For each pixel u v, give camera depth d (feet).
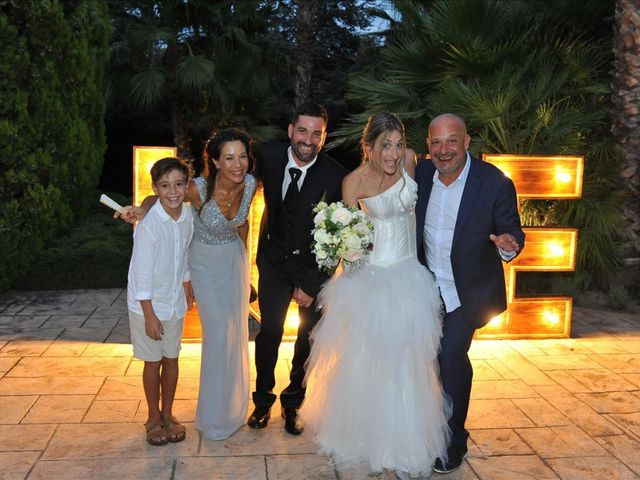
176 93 36.40
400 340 10.48
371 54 41.63
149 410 11.80
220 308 11.69
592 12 27.45
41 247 24.36
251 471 10.87
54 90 24.82
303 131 10.95
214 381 11.81
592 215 22.33
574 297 23.89
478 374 15.61
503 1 25.13
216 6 36.94
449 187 10.81
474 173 10.74
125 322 19.90
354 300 10.81
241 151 10.93
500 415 13.26
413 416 10.61
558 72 25.00
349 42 58.49
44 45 24.02
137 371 15.26
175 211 11.16
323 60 58.23
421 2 28.27
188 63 33.01
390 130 10.26
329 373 11.34
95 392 13.94
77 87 26.73
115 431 12.16
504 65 23.34
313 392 11.78
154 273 11.15
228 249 11.72
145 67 34.76
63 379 14.65
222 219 11.38
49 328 19.03
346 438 10.96
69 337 18.08
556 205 23.34
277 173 11.58
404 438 10.55
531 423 12.91
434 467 10.88
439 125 10.27
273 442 11.89
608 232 22.43
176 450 11.50
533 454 11.64
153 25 36.22
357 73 37.17
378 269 10.92
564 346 17.93
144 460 11.12
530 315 18.45
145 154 16.76
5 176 22.80
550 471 11.05
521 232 10.50
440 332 10.76
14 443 11.57
